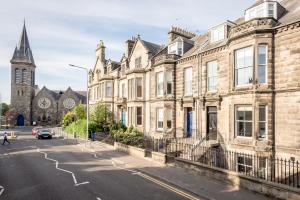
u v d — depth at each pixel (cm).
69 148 3139
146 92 3403
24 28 9019
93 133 3891
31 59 9006
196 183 1519
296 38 1714
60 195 1320
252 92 1853
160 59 3027
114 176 1725
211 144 2195
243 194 1312
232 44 2019
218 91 2331
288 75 1744
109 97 4447
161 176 1678
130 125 3497
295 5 2044
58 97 9331
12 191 1387
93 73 5419
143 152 2420
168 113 2914
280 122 1778
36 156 2534
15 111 8650
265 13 1966
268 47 1825
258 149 1809
